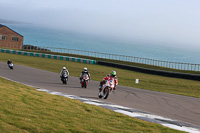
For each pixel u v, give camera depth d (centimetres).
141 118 1398
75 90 2808
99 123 1170
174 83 4731
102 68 7106
